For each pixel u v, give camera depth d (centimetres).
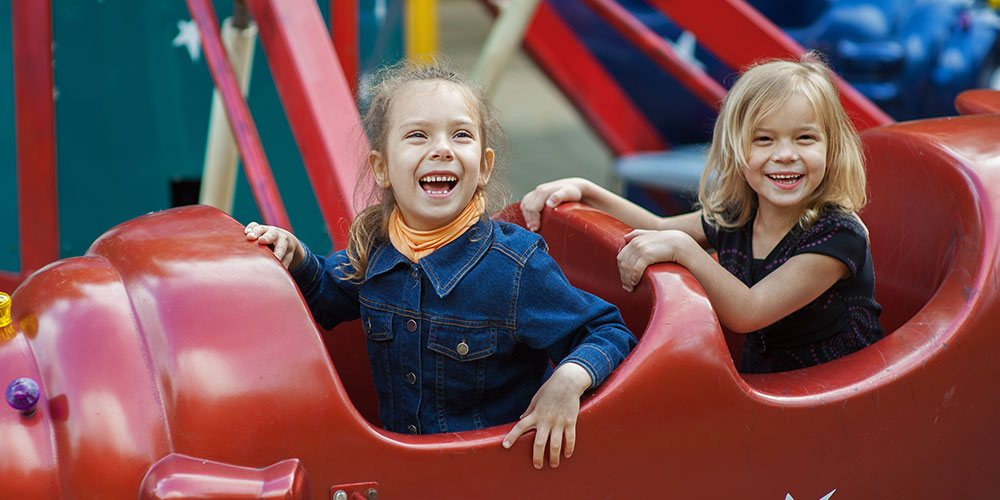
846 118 356
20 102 498
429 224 312
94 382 252
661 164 759
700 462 291
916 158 375
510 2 593
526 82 1359
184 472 238
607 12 679
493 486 272
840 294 354
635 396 280
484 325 304
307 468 257
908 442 319
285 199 650
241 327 260
